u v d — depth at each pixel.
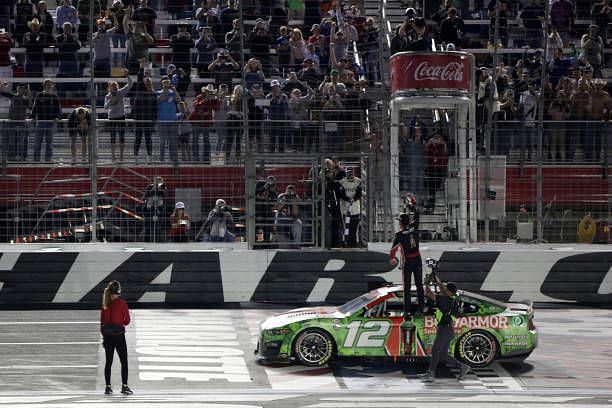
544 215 40.00
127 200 39.25
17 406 23.47
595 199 39.88
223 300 37.38
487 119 41.19
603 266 38.03
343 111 38.16
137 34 43.53
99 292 37.09
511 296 37.75
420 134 38.34
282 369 28.22
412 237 28.22
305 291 37.44
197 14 47.25
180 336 32.00
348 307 28.95
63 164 37.44
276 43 46.34
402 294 28.34
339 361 29.39
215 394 25.06
